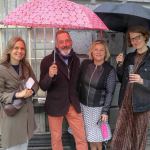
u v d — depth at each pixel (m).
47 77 1.90
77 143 2.08
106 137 2.09
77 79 2.05
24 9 1.71
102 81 2.05
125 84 2.00
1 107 1.76
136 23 1.99
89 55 2.09
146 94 1.95
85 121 2.09
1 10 2.23
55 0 1.72
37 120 2.29
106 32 2.36
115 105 2.40
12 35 2.24
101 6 2.00
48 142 2.30
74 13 1.66
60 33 1.95
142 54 1.96
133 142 2.03
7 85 1.75
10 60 1.76
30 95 1.76
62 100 1.99
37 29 2.26
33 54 2.27
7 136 1.73
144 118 1.98
